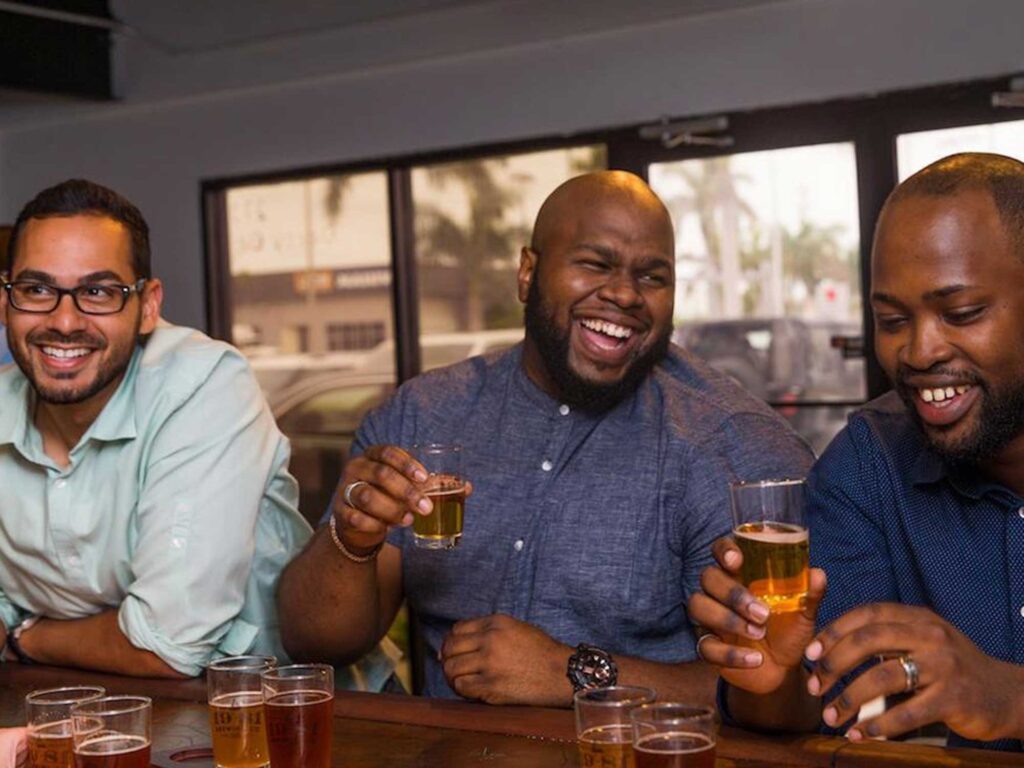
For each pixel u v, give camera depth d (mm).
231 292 6191
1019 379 1764
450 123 5508
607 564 2359
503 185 5438
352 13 5668
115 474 2365
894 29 4598
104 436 2346
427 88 5551
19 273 2289
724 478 2350
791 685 1760
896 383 1831
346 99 5750
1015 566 1906
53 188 2326
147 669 2283
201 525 2320
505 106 5371
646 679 2162
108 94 6301
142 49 6258
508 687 2111
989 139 4484
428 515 2111
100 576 2412
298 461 6031
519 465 2461
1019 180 1753
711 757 1450
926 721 1517
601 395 2410
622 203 2396
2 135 6812
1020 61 4402
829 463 2100
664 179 5074
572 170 5266
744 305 4965
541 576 2387
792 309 4871
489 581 2438
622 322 2375
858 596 2033
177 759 1777
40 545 2406
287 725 1637
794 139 4797
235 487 2373
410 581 2506
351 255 5836
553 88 5258
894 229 1779
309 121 5863
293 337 6012
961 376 1760
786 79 4797
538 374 2504
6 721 2021
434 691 2514
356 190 5801
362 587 2328
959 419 1786
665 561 2363
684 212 5043
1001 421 1774
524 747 1777
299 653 2441
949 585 1958
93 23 6109
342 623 2350
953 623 1951
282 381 6051
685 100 4988
